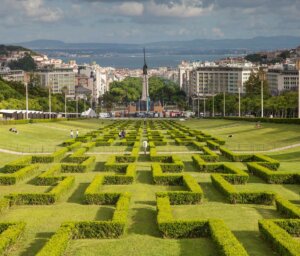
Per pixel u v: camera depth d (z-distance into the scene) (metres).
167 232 32.94
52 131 129.88
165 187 51.69
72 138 108.81
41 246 31.86
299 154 75.88
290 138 96.94
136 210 41.06
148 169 63.94
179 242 32.22
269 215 38.75
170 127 149.50
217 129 140.75
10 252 30.69
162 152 83.00
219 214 39.25
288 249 27.20
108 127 148.00
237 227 35.34
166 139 106.81
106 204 43.31
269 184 52.50
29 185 53.31
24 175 56.53
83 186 52.28
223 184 46.91
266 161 63.09
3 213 40.16
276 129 114.31
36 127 133.75
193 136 112.56
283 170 60.88
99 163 70.06
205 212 40.00
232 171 55.28
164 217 34.19
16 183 53.94
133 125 164.50
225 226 31.64
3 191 50.22
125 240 32.78
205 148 80.25
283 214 38.41
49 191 48.78
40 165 68.31
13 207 42.34
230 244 28.31
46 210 41.25
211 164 61.19
